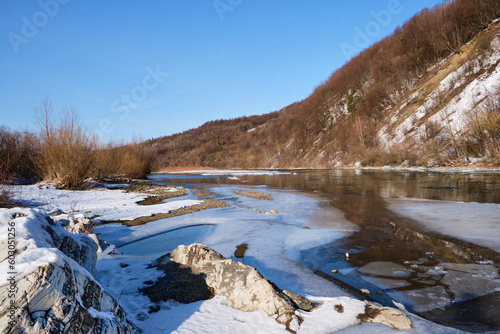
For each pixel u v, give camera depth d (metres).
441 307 3.57
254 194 15.34
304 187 18.84
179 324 2.94
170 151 118.19
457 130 32.34
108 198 13.57
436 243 6.12
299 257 5.49
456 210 9.04
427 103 41.31
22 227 2.49
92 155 17.33
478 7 48.69
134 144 34.19
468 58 40.22
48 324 1.89
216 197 14.59
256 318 3.01
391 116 47.81
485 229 6.77
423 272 4.68
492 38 39.59
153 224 8.43
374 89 57.50
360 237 6.80
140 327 2.87
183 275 4.11
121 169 26.22
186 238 6.96
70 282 2.20
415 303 3.69
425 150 33.91
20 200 10.36
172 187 19.67
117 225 8.35
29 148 18.72
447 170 28.08
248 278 3.47
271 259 5.23
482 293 3.88
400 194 13.78
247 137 99.88
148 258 5.35
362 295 3.83
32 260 2.07
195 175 37.88
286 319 2.92
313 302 3.42
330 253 5.72
